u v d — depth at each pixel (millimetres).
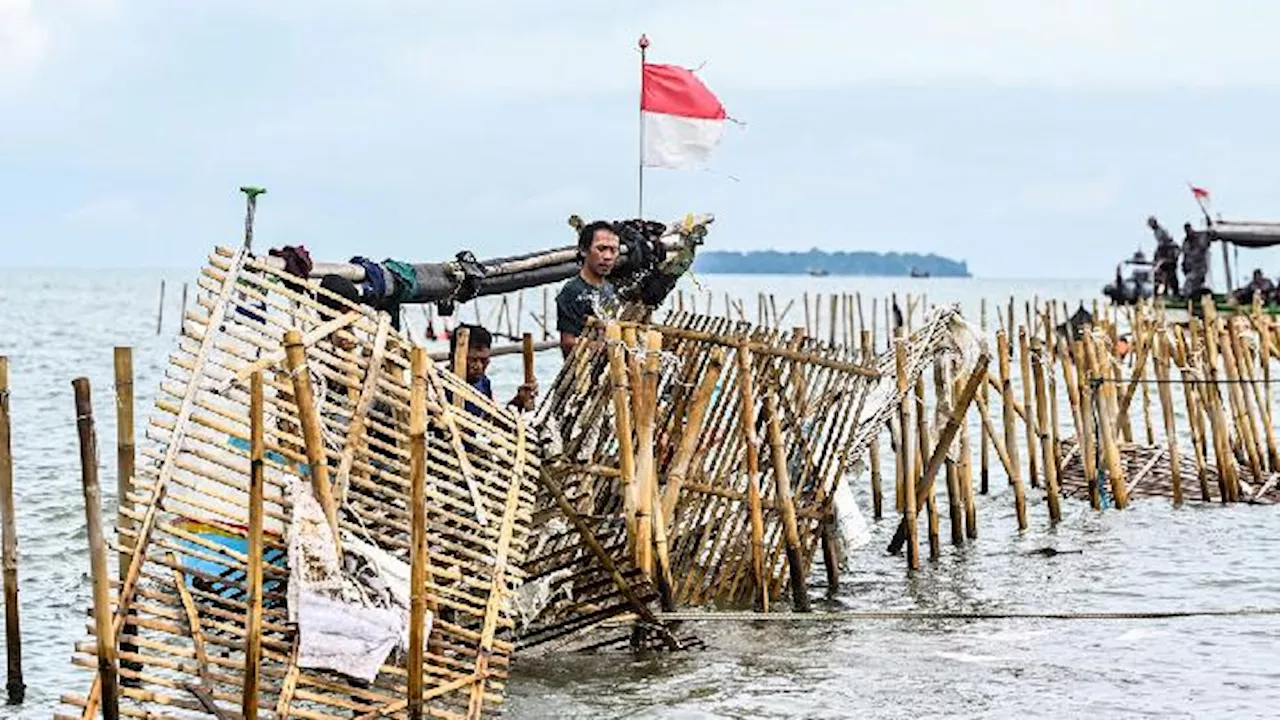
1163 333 24906
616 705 12969
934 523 19125
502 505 12359
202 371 11219
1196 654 14633
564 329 15180
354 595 10773
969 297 156125
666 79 18438
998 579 18156
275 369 11484
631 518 13961
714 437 15953
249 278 11828
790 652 14633
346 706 10617
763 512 16500
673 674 13859
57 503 21328
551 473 13758
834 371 17031
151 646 10430
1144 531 20969
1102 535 20750
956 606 16781
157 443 11961
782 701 13125
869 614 15422
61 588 16656
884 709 12930
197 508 10805
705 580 16297
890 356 18828
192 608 10539
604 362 14594
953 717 12734
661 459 15516
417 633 10484
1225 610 16312
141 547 10516
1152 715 12773
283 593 10914
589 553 14039
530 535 13812
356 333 12133
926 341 18875
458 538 11953
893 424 19875
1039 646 14922
